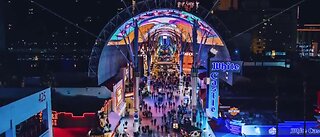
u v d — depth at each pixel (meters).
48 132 35.12
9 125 27.16
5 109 26.45
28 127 32.84
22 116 29.34
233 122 44.00
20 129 31.77
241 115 46.62
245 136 42.59
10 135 27.44
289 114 49.31
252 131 42.72
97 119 45.81
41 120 34.97
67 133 44.47
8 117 26.94
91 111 47.75
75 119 46.28
